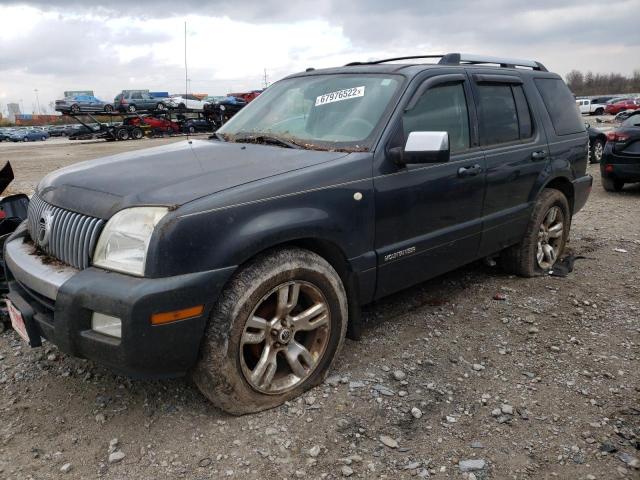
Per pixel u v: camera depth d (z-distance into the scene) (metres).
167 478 2.48
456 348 3.70
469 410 2.99
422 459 2.60
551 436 2.78
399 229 3.52
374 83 3.77
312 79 4.19
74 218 2.83
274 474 2.50
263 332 2.88
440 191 3.75
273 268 2.82
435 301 4.49
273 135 3.78
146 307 2.44
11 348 3.72
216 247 2.61
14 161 19.69
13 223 4.20
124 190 2.80
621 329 4.02
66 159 20.48
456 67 4.14
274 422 2.87
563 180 5.25
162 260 2.49
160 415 2.94
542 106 4.96
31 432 2.80
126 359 2.49
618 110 51.62
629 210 8.20
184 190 2.72
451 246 3.96
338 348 3.25
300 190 2.95
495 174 4.24
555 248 5.36
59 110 34.44
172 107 35.59
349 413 2.94
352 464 2.57
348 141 3.46
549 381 3.29
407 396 3.11
